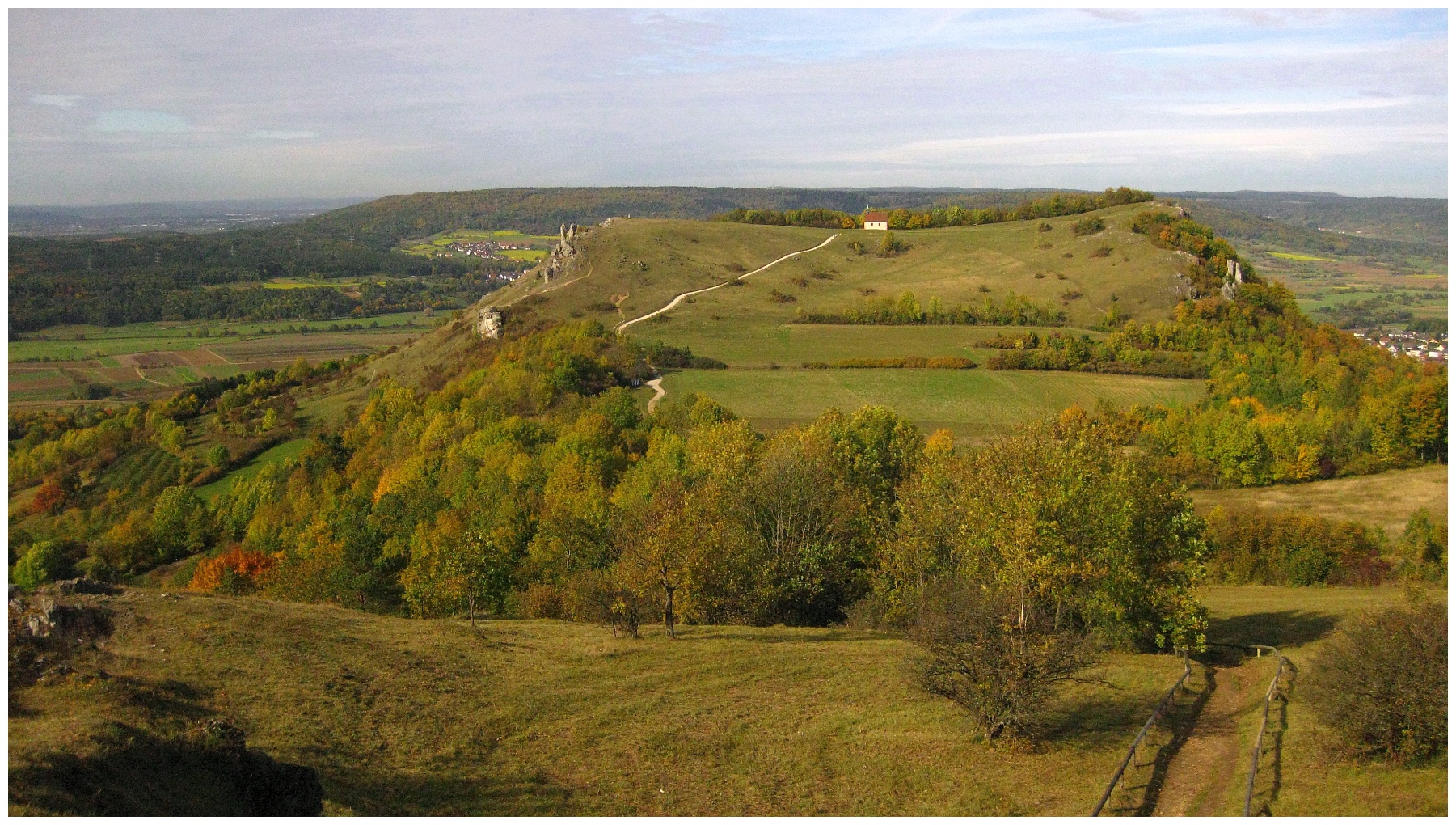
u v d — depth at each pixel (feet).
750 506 154.81
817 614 148.25
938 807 71.92
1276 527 202.49
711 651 111.45
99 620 90.17
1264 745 81.92
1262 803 69.56
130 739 62.44
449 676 95.04
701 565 120.16
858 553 152.05
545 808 69.67
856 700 96.17
